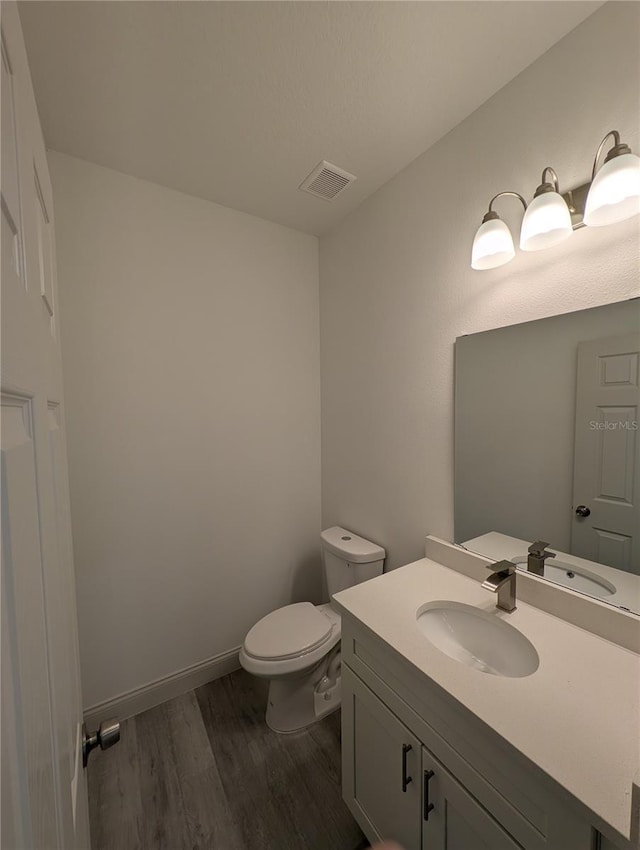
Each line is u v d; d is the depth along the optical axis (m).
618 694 0.75
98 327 1.47
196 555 1.75
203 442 1.75
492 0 0.88
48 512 0.52
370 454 1.78
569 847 0.57
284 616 1.63
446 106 1.20
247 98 1.15
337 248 1.94
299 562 2.11
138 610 1.61
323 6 0.89
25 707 0.31
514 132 1.10
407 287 1.52
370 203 1.69
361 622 1.01
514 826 0.65
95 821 1.19
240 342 1.84
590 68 0.93
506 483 1.19
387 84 1.11
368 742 1.03
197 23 0.92
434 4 0.89
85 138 1.31
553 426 1.07
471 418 1.29
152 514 1.63
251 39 0.96
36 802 0.33
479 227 1.11
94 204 1.45
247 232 1.84
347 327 1.89
